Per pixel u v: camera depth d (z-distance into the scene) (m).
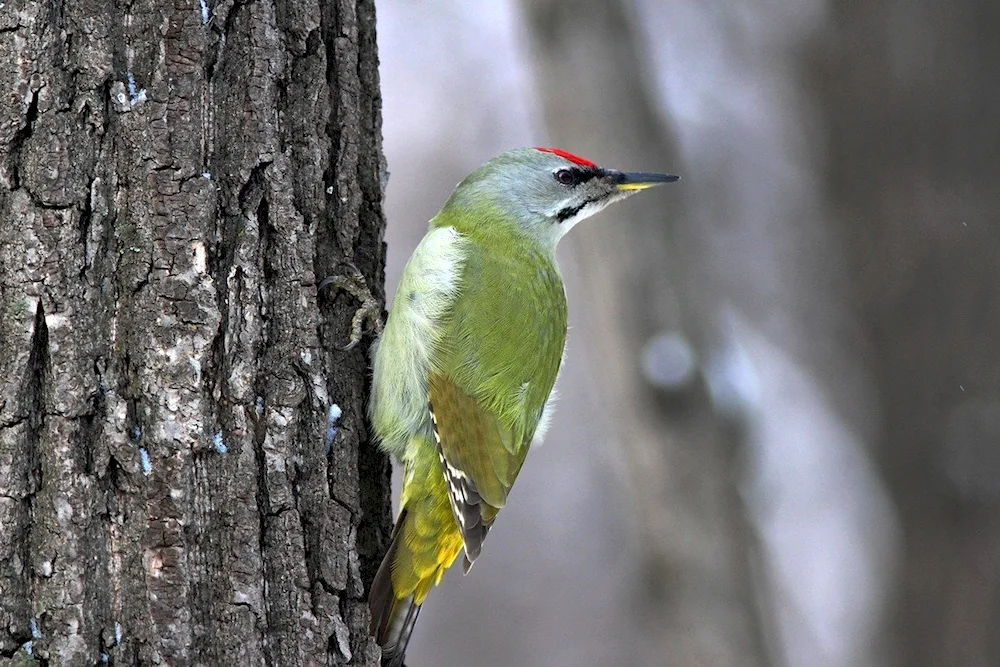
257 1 5.73
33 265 5.16
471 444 7.39
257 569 5.51
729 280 15.63
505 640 16.77
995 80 13.10
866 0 13.85
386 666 6.83
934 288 13.12
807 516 16.06
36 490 5.14
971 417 12.76
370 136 6.70
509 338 7.75
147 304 5.34
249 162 5.66
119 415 5.26
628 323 12.85
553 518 17.91
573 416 18.34
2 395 5.11
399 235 17.86
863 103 13.85
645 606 14.46
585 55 13.33
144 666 5.21
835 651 15.13
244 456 5.54
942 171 13.23
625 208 12.91
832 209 14.29
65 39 5.25
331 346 6.33
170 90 5.44
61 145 5.21
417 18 18.34
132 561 5.25
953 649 12.52
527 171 8.78
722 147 16.12
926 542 12.87
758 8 15.99
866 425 13.83
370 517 6.86
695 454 12.58
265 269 5.74
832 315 14.50
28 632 5.11
